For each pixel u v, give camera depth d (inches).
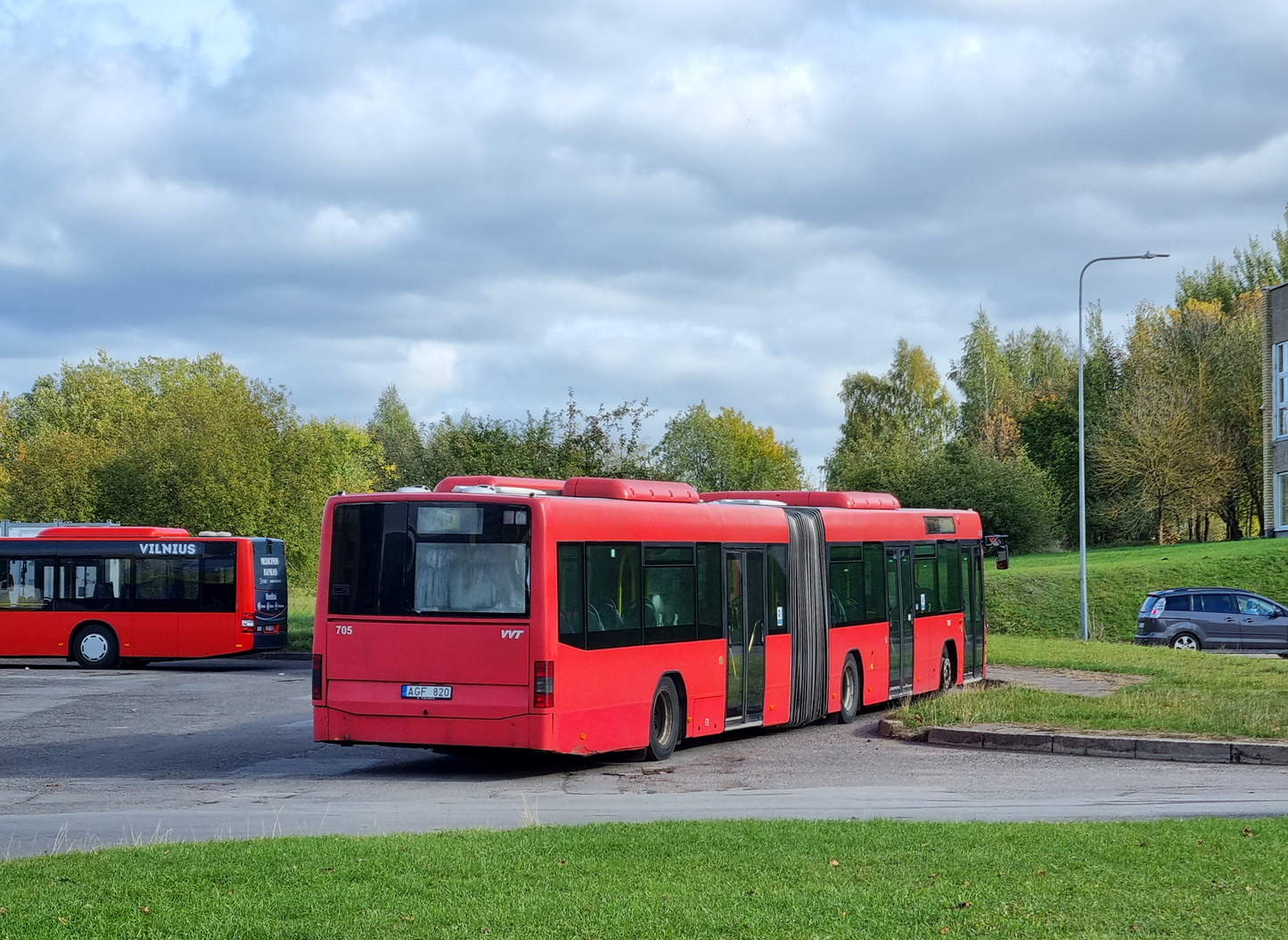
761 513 760.3
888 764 629.3
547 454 1461.6
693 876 338.3
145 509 2097.7
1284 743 631.2
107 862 352.5
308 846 375.9
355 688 593.6
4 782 581.3
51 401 3732.8
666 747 660.1
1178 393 3061.0
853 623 856.9
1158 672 1069.1
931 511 1002.1
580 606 599.5
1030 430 3656.5
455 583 587.2
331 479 2223.2
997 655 1245.1
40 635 1318.9
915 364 3897.6
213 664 1413.6
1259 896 315.0
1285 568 2096.5
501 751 680.4
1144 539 3319.4
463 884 327.9
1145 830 403.2
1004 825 415.8
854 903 307.4
